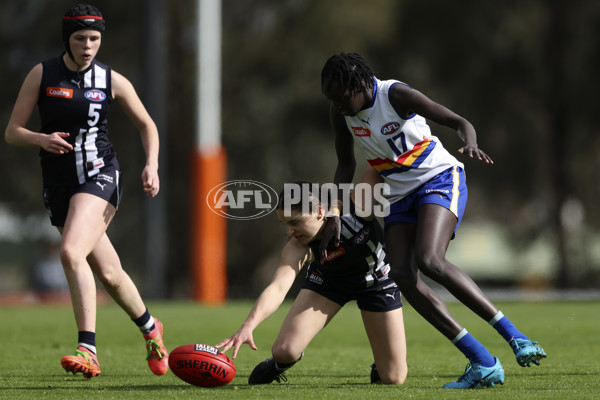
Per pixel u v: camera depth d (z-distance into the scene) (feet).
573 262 305.73
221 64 291.17
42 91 60.44
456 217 54.60
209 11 209.87
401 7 295.89
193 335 95.14
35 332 99.71
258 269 318.24
